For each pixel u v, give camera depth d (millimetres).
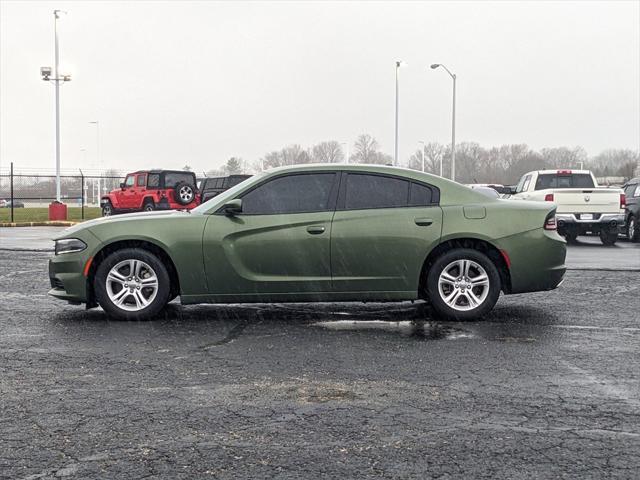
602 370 5414
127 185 32438
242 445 3828
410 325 7188
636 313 7895
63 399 4648
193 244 7242
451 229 7293
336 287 7293
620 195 17766
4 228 25312
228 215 7301
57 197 33094
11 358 5766
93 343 6328
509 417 4293
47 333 6770
